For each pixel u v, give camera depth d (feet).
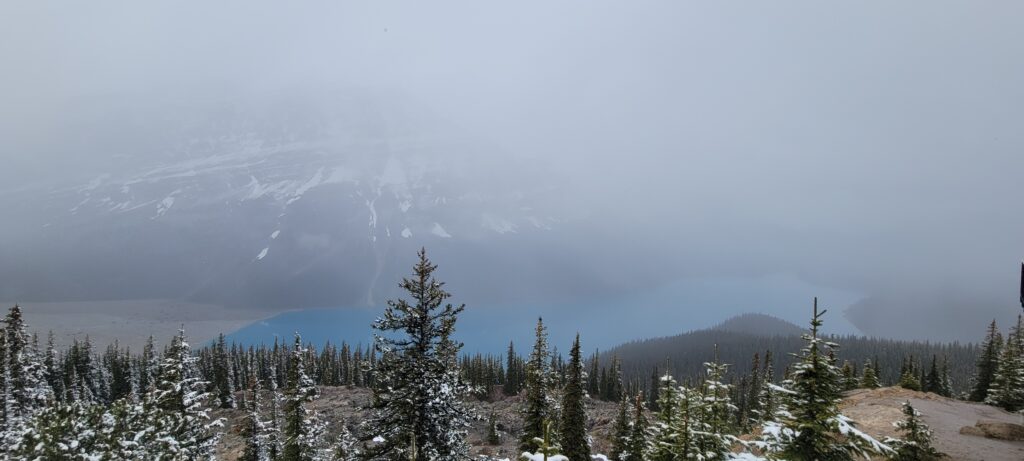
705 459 63.26
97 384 320.91
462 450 67.10
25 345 106.83
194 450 82.17
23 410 99.45
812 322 47.70
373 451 64.80
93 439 62.39
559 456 35.17
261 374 372.17
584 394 105.50
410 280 65.36
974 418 103.35
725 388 74.18
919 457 64.13
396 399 63.05
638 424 106.93
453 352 66.28
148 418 71.41
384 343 63.93
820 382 45.85
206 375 315.99
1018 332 151.02
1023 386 142.31
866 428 93.09
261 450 120.78
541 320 111.24
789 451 45.91
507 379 345.51
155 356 316.60
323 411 248.93
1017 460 72.02
